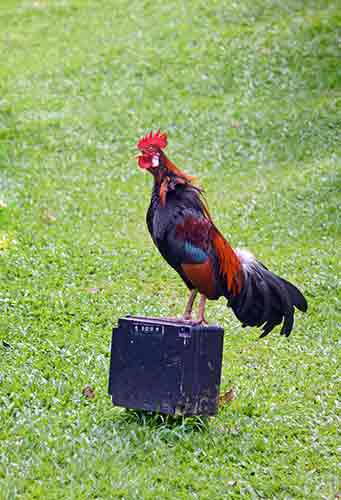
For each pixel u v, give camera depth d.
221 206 17.14
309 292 13.15
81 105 22.83
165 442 8.49
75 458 8.02
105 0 30.22
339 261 14.26
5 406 9.18
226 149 20.12
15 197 17.17
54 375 10.02
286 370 10.64
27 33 28.39
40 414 8.98
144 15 28.25
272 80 23.09
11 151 20.05
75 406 9.27
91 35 27.50
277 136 20.39
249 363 10.90
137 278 13.78
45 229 15.66
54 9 30.02
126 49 25.83
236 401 9.54
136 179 18.83
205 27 26.38
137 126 21.42
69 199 17.44
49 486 7.58
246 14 26.72
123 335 8.72
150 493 7.50
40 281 13.20
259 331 11.89
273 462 8.30
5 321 11.53
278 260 14.42
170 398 8.44
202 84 23.34
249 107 21.94
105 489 7.55
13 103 22.88
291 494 7.77
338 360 10.91
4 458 7.98
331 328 11.91
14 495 7.36
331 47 24.08
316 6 26.64
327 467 8.26
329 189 17.28
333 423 9.17
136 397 8.66
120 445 8.27
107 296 12.87
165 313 12.31
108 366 10.32
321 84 22.61
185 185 8.49
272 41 24.80
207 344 8.59
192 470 8.00
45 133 21.05
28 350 10.73
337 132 20.14
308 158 19.27
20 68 25.58
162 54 25.12
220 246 8.51
